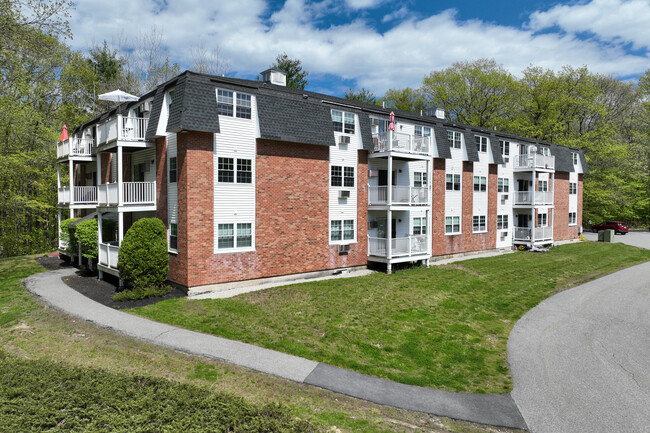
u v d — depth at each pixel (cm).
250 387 817
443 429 727
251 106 1625
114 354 948
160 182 1652
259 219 1655
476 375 969
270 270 1697
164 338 1052
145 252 1459
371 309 1405
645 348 1158
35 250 3119
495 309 1525
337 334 1159
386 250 2011
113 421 629
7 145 2395
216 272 1544
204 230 1507
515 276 2077
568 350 1136
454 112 4941
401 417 757
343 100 2052
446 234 2473
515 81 4547
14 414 642
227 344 1034
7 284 1642
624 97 5206
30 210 2981
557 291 1845
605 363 1048
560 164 3362
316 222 1845
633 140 4962
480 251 2720
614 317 1455
